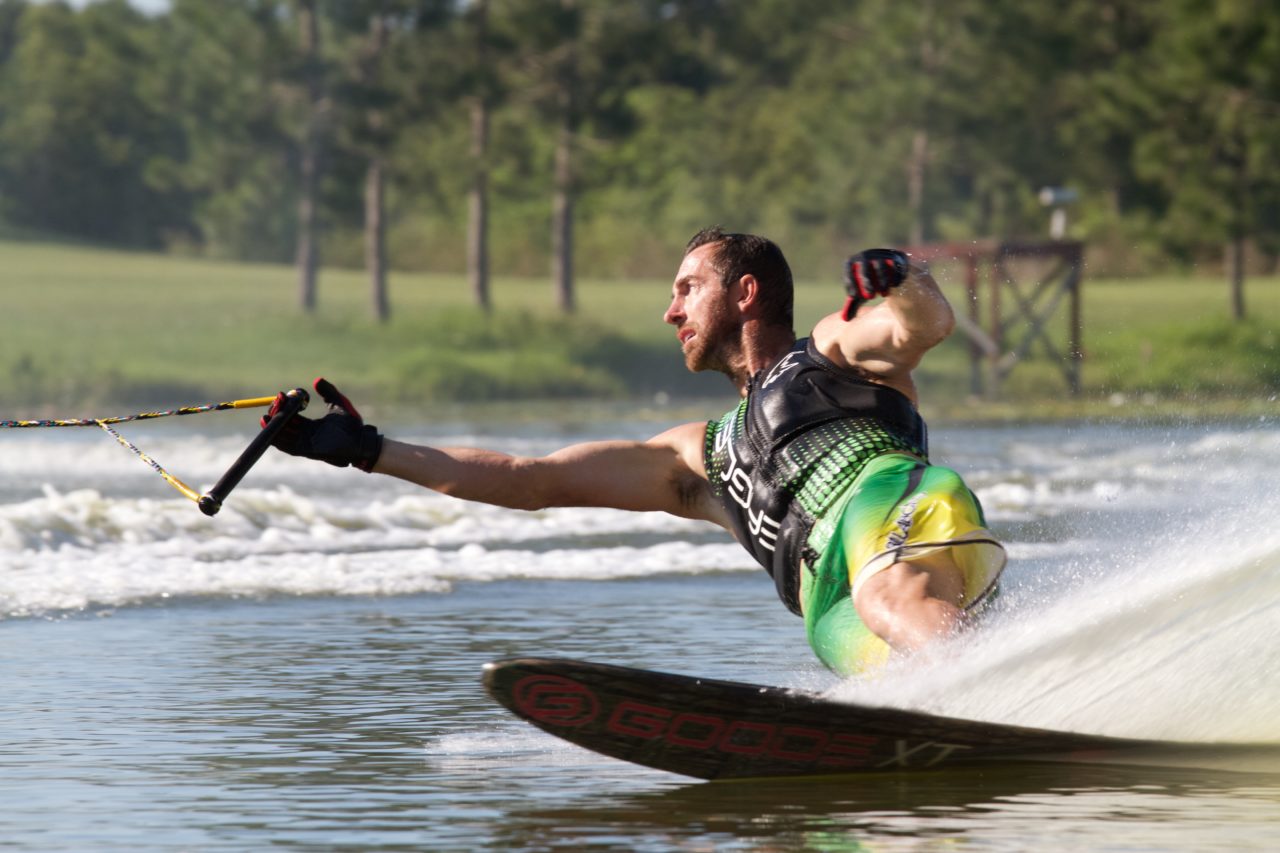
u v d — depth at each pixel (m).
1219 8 161.38
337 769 17.30
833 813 15.27
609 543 42.81
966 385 148.62
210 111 194.88
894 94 192.12
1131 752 17.00
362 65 186.75
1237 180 166.62
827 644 17.55
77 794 16.17
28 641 26.67
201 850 14.12
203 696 21.70
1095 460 65.56
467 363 169.25
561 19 180.38
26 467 67.12
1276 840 14.20
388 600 32.12
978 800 15.75
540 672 15.82
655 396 170.25
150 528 40.12
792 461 17.67
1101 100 171.50
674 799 15.91
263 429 17.17
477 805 15.69
